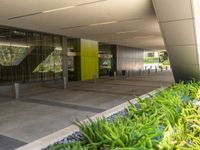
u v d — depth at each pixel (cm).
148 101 744
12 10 1137
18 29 1752
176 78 1525
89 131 459
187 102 767
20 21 1428
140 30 1823
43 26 1623
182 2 987
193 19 1047
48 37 2080
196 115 542
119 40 2627
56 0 975
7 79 1714
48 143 483
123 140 398
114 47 3234
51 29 1766
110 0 991
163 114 519
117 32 1942
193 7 996
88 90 1644
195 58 1281
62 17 1318
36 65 1969
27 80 1886
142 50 4225
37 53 1972
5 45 1691
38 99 1270
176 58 1339
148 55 6694
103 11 1180
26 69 1878
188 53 1263
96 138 433
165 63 6706
